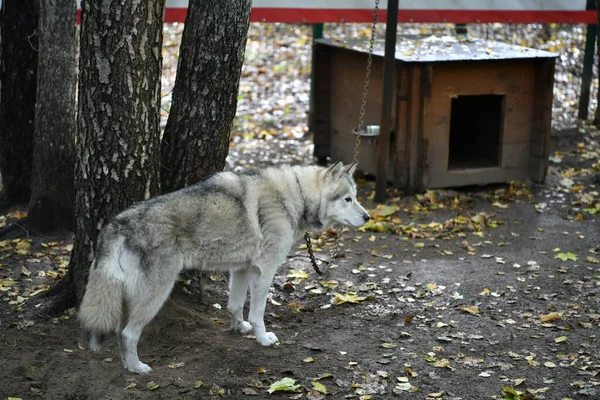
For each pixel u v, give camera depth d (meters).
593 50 11.16
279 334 5.51
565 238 7.55
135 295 4.69
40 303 5.75
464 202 8.57
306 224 5.47
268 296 6.20
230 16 5.57
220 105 5.77
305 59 14.43
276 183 5.25
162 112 11.56
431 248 7.32
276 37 15.42
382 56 8.46
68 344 5.21
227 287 6.34
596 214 8.24
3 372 4.79
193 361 5.01
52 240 7.34
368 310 5.94
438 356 5.13
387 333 5.51
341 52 9.33
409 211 8.28
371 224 7.85
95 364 4.92
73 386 4.65
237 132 11.17
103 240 4.68
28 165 8.14
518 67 8.80
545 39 14.84
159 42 5.28
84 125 5.30
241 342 5.36
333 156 9.75
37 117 7.35
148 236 4.68
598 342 5.30
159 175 5.53
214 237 4.94
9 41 7.82
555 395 4.59
